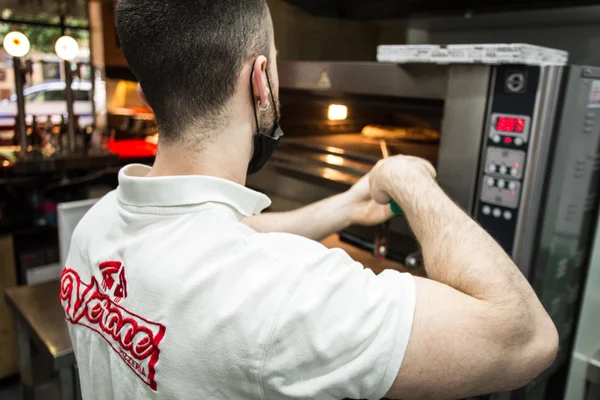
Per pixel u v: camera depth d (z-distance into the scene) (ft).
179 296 1.69
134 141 9.80
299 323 1.63
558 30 4.39
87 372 2.17
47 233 7.56
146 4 1.84
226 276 1.69
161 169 2.02
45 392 4.09
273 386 1.64
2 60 8.20
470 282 1.95
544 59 2.83
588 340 4.00
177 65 1.82
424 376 1.75
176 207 1.84
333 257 1.86
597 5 4.06
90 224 2.23
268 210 4.78
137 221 1.91
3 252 6.95
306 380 1.68
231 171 2.01
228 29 1.82
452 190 3.13
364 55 5.86
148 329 1.74
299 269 1.72
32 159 6.81
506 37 4.76
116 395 1.93
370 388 1.74
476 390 1.91
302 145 4.65
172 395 1.71
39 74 8.67
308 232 3.22
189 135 1.91
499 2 4.63
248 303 1.64
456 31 5.11
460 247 2.07
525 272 2.93
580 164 3.13
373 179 2.70
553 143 2.77
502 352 1.84
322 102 4.25
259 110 2.07
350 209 3.24
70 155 7.18
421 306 1.79
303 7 5.34
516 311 1.87
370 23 5.78
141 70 1.90
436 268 2.12
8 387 7.34
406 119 5.01
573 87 2.80
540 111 2.64
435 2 4.95
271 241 1.86
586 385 4.14
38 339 3.48
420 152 4.29
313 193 4.20
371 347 1.70
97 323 1.99
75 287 2.16
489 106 2.86
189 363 1.67
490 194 2.94
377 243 3.74
